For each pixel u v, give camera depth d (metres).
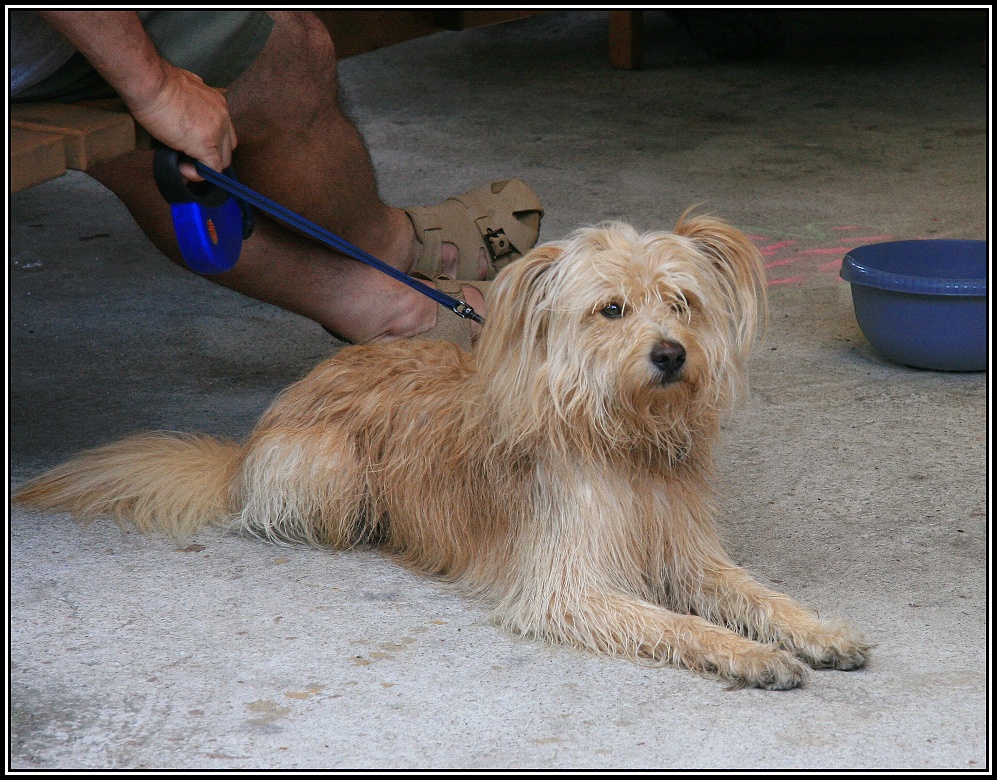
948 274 6.01
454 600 3.85
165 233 4.82
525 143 9.97
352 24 12.79
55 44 3.73
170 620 3.66
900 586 3.85
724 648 3.33
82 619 3.65
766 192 8.55
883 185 8.63
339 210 4.93
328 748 2.98
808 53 12.96
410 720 3.10
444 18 13.95
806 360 5.91
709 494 3.88
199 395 5.64
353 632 3.60
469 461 3.89
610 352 3.35
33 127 3.53
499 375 3.58
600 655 3.46
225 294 7.06
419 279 5.28
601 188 8.72
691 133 10.16
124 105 3.92
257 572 4.02
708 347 3.50
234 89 4.41
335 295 5.01
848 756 2.92
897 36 13.59
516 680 3.31
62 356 6.10
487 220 5.55
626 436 3.50
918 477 4.66
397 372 4.31
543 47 13.56
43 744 3.00
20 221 8.38
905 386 5.57
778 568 3.99
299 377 5.87
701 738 3.01
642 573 3.75
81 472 4.52
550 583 3.57
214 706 3.17
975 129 9.98
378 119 10.83
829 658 3.35
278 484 4.22
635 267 3.37
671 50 13.30
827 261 7.22
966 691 3.22
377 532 4.32
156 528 4.33
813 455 4.87
